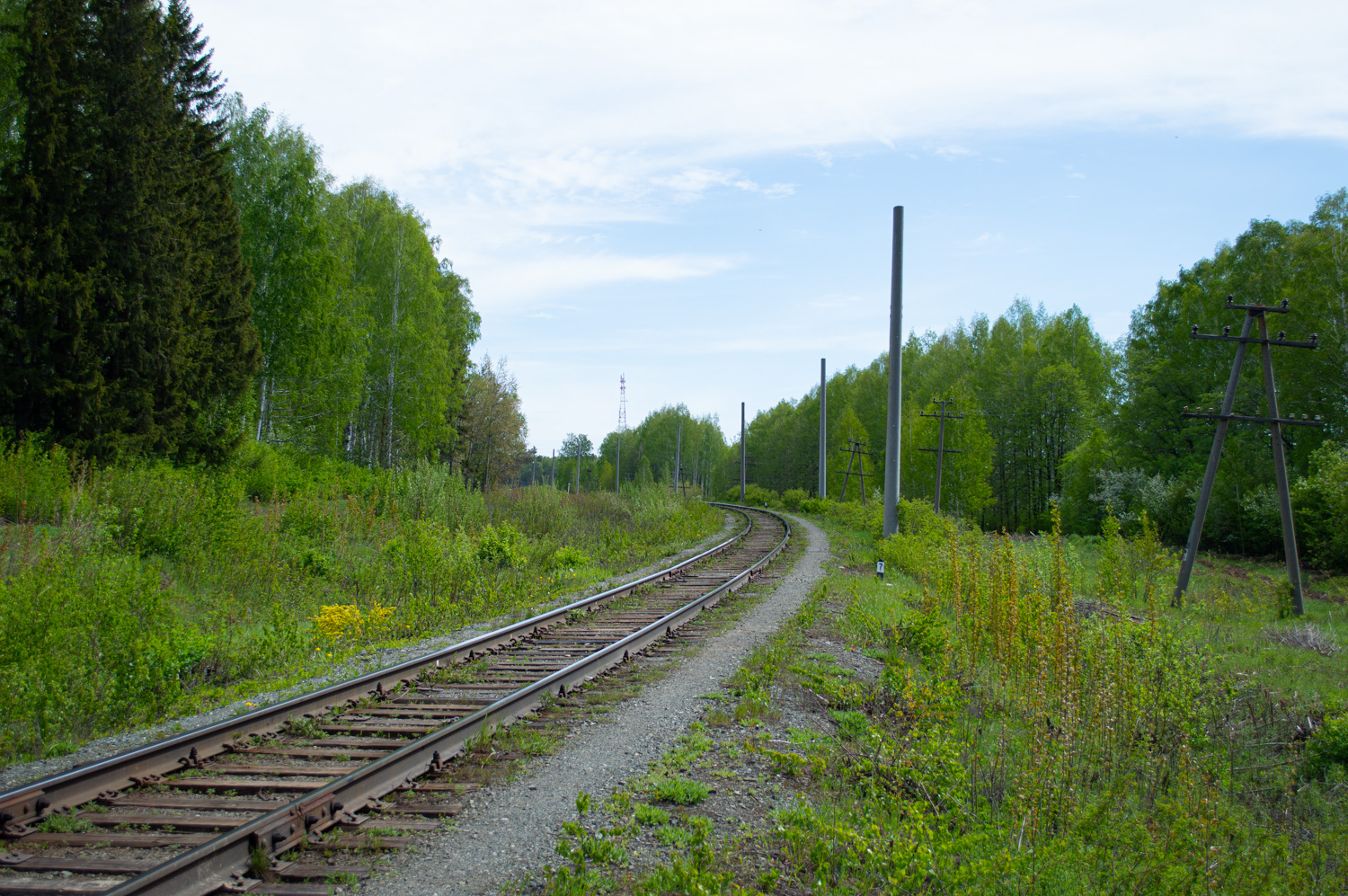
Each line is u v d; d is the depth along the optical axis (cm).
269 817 445
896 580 1939
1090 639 851
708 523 3719
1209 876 435
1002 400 5878
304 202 3195
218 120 2814
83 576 1004
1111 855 463
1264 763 742
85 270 2028
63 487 1506
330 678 868
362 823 484
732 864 451
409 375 4069
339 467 3319
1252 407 3769
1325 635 1372
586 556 2061
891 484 2478
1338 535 2603
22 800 475
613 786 564
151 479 1605
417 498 2283
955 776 570
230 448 2431
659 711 753
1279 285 3803
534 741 645
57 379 1856
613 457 14688
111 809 502
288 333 3191
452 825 489
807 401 9050
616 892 417
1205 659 959
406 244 4072
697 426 12925
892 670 842
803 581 1784
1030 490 5884
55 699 691
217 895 396
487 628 1171
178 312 2247
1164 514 3697
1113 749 645
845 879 435
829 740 689
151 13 2306
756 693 798
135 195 2119
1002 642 935
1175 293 4731
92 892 389
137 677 758
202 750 600
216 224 2659
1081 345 5772
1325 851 508
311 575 1506
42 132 1955
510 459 5512
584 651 1023
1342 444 3192
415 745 576
